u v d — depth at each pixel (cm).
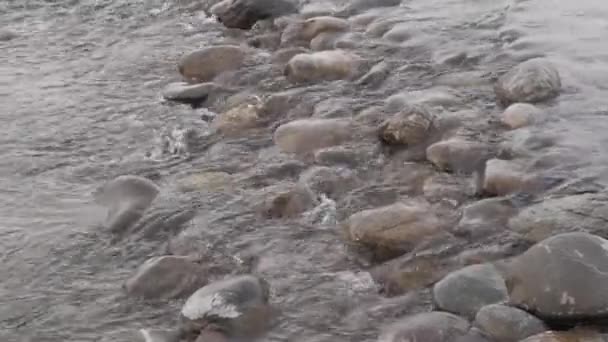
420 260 612
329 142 809
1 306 603
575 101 842
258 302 573
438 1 1208
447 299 553
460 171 742
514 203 672
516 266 557
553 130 790
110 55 1120
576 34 1024
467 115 836
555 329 520
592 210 642
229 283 580
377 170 762
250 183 758
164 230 693
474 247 622
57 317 588
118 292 611
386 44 1058
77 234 693
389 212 655
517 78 870
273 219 695
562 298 524
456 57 995
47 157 839
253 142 838
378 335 545
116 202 734
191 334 560
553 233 620
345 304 580
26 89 1016
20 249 675
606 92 859
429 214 656
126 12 1288
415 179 739
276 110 896
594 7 1111
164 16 1262
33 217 724
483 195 700
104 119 923
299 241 662
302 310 577
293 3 1216
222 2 1243
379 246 634
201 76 1012
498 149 762
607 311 518
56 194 763
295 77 970
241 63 1026
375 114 860
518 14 1118
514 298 542
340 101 905
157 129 891
